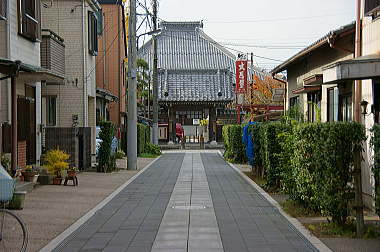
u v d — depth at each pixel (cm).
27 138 1573
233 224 914
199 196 1302
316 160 845
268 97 4206
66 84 2227
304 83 1557
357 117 1165
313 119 1681
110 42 3169
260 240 784
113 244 766
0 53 1395
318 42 1422
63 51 1930
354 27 1232
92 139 2444
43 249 734
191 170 2141
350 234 802
